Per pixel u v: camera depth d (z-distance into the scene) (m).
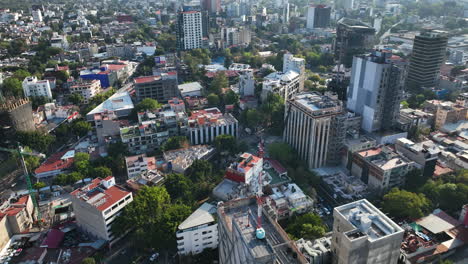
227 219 142.50
